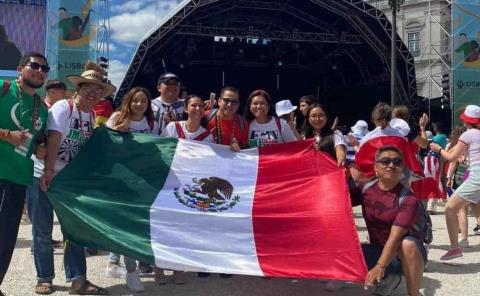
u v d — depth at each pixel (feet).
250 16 90.17
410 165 20.79
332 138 20.06
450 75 85.40
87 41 78.13
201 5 74.13
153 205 17.56
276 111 21.94
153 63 90.33
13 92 15.80
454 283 19.77
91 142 18.35
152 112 19.71
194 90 100.22
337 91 99.14
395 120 22.99
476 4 84.84
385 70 88.53
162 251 16.56
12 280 19.45
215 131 19.86
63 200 16.80
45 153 17.02
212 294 17.99
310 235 16.72
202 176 18.63
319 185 18.08
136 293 17.95
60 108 17.37
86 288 17.52
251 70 101.04
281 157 19.13
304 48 96.89
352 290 18.56
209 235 17.13
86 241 16.79
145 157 18.66
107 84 18.06
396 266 16.66
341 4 77.46
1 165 15.46
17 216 16.10
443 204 44.55
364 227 31.58
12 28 83.05
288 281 19.77
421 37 127.54
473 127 23.15
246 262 16.43
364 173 20.70
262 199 17.95
